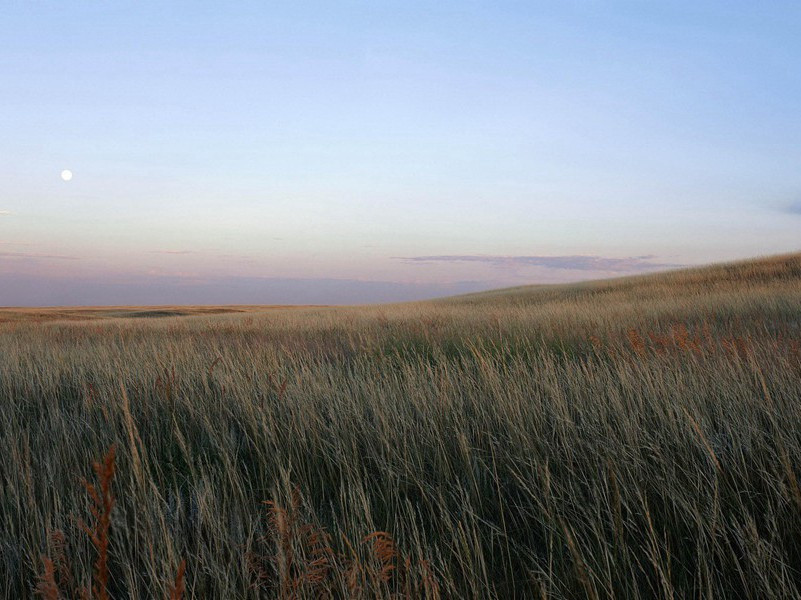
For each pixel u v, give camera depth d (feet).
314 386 19.02
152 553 8.79
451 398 17.15
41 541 9.96
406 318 56.08
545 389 17.34
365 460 13.75
